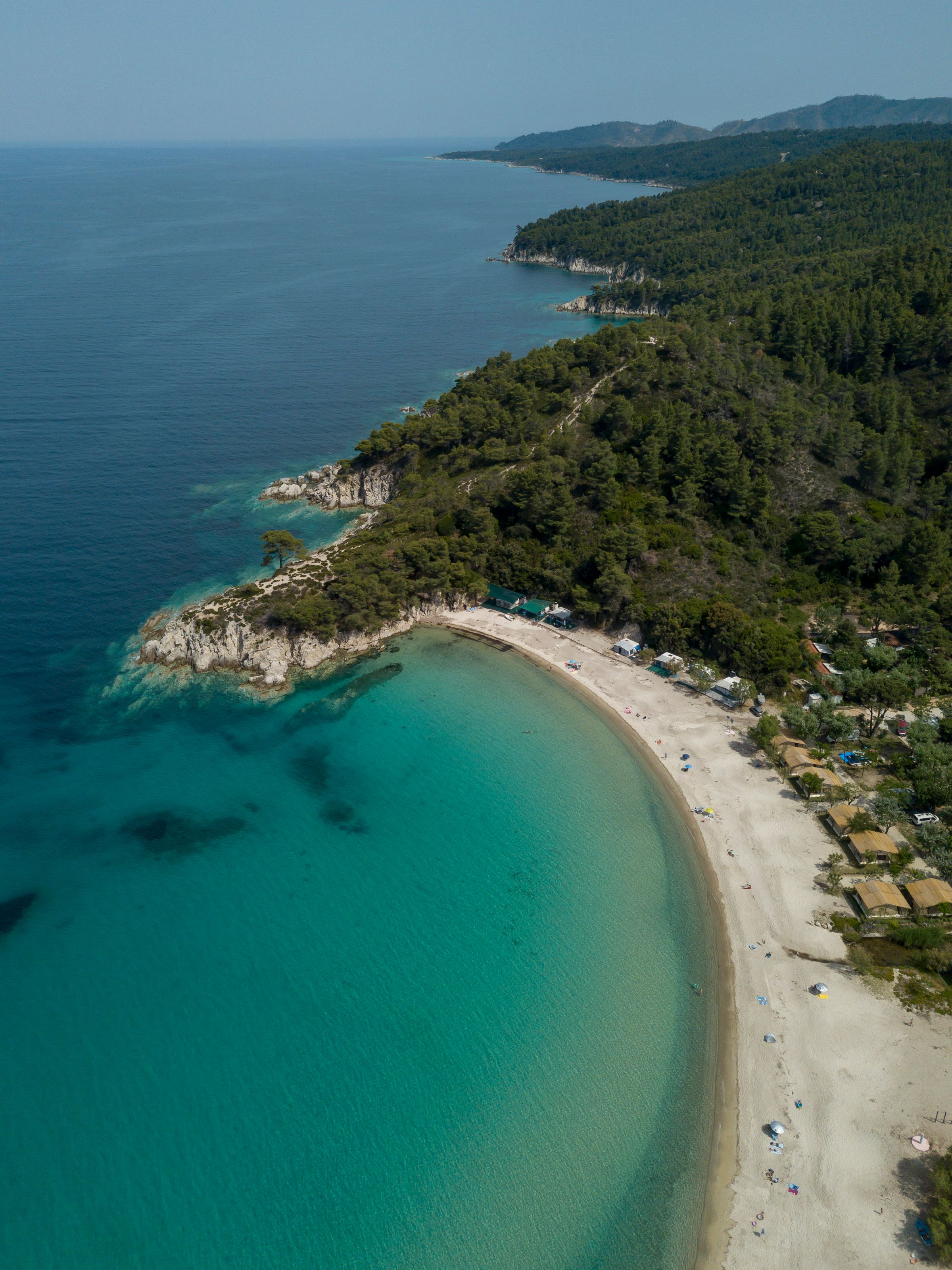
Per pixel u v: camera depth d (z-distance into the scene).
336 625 122.44
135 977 71.56
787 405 162.12
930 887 77.19
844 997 70.12
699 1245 53.50
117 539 153.25
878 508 143.88
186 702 110.56
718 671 114.75
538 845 87.69
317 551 145.00
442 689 115.19
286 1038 66.75
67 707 107.81
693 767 98.31
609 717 108.25
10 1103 61.28
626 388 169.62
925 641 114.06
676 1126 60.66
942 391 173.75
